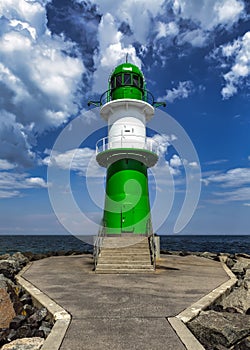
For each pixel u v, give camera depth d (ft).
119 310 20.66
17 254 54.13
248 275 36.04
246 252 121.49
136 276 34.68
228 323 17.78
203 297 24.36
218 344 16.74
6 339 18.60
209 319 18.37
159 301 23.00
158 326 17.52
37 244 182.50
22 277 35.35
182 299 23.68
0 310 22.65
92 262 49.14
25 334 18.78
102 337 15.90
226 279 33.37
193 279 32.83
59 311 20.57
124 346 14.87
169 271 38.63
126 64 57.16
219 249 136.36
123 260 39.14
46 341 15.40
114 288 27.96
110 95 57.06
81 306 21.72
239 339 16.99
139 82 56.49
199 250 128.88
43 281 32.24
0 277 33.01
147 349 14.56
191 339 15.67
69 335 16.19
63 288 28.25
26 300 26.71
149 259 39.47
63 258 56.95
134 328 17.21
